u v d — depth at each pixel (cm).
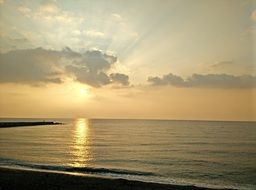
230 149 4272
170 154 3709
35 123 12900
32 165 2480
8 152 3609
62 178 1727
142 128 11519
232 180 2152
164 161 3097
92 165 2738
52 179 1684
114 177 2084
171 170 2538
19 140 5506
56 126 12081
